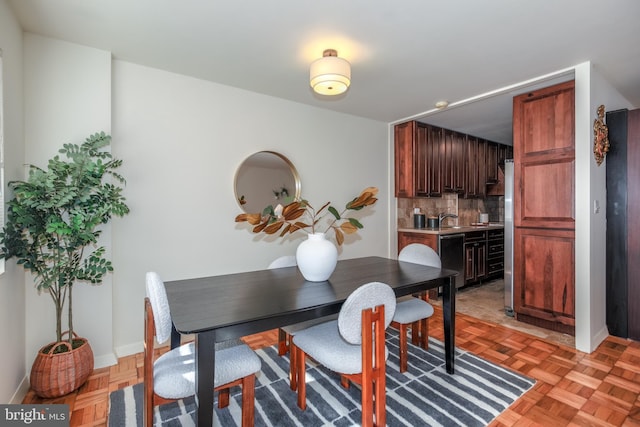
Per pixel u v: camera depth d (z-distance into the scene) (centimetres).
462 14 177
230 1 166
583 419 167
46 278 184
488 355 239
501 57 230
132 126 240
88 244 215
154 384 135
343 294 165
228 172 287
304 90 297
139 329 246
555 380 204
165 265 256
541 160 285
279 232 318
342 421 166
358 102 331
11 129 176
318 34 199
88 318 218
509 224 332
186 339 269
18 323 184
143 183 246
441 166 431
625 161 270
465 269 422
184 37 203
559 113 273
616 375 210
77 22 186
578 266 250
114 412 172
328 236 360
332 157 361
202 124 272
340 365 148
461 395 187
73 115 210
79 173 190
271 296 161
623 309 271
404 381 203
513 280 314
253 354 152
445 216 488
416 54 224
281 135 320
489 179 511
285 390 195
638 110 264
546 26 189
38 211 179
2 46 163
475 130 450
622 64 243
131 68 240
